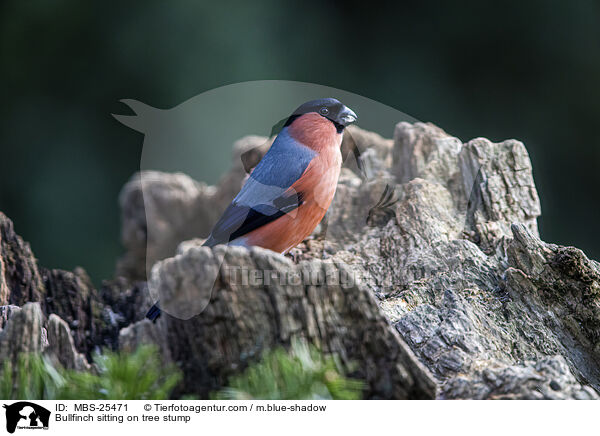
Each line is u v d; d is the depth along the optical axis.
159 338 3.46
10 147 12.74
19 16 13.01
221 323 3.20
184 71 12.93
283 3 13.19
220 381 3.23
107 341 5.28
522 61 13.05
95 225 12.58
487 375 3.37
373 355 3.25
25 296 5.20
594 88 12.87
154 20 13.00
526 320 4.17
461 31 13.23
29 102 12.88
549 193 12.69
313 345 3.22
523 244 4.36
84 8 13.00
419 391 3.23
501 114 13.06
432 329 3.94
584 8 12.95
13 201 12.61
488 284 4.52
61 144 12.80
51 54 12.99
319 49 13.27
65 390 3.18
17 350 3.26
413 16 13.34
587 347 4.12
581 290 4.23
